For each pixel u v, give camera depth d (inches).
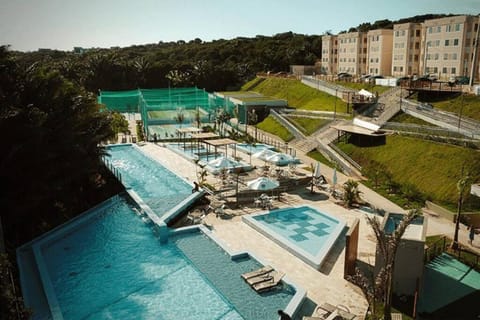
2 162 1019.9
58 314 701.9
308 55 5191.9
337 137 2082.9
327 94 2925.7
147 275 869.2
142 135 2576.3
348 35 3976.4
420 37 3196.4
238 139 2421.3
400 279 790.5
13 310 589.6
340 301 755.4
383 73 3555.6
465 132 1612.9
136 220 1198.9
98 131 1451.8
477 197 1251.8
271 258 933.2
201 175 1494.8
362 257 930.7
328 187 1493.6
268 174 1584.6
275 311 722.2
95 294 796.6
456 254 963.3
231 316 717.3
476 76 2655.0
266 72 4795.8
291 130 2429.9
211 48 6003.9
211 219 1181.7
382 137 1862.7
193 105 3422.7
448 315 730.2
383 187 1486.2
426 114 1930.4
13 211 1037.8
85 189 1424.7
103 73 4712.1
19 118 1049.5
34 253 952.9
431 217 1209.4
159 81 4879.4
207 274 856.3
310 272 869.2
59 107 1227.2
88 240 1059.9
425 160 1547.7
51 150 1140.5
